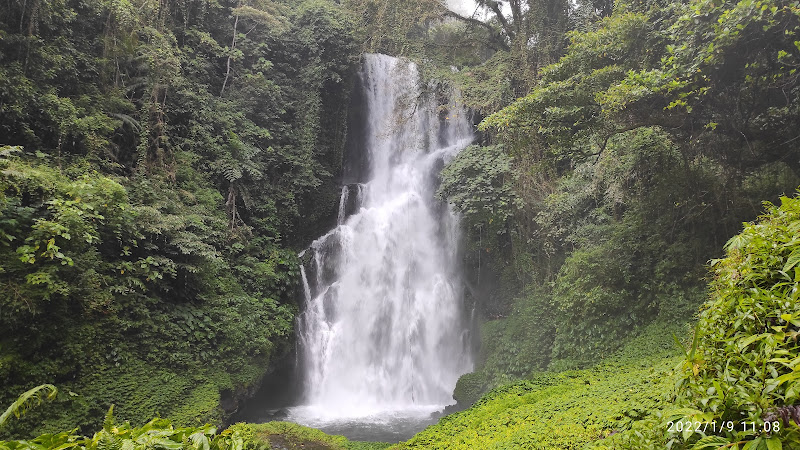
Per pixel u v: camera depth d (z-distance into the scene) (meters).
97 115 10.88
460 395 13.30
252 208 15.20
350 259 17.20
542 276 14.34
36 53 9.81
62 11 10.53
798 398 2.05
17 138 9.70
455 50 20.67
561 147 10.44
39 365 8.36
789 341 2.28
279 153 16.34
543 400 7.57
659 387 5.79
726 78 8.02
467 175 15.51
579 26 16.05
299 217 16.77
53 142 10.31
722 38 6.96
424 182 19.09
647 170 11.66
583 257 11.70
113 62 12.12
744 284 2.89
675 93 8.36
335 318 16.17
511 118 10.62
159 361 10.31
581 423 5.78
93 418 8.77
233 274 13.63
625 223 12.19
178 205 12.05
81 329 9.09
